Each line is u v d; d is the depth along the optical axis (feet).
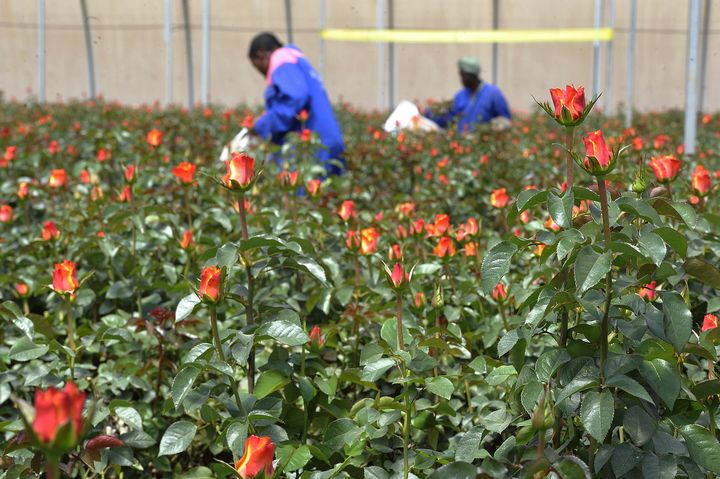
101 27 74.54
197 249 11.04
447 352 7.73
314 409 7.14
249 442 4.54
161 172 17.34
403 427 6.79
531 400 5.21
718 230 9.49
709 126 34.14
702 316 7.55
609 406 4.78
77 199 14.71
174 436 5.85
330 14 73.31
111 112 29.63
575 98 5.35
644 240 4.95
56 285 7.22
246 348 5.80
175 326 8.17
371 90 74.23
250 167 6.33
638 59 70.33
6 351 8.52
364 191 16.61
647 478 4.83
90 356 9.61
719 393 5.32
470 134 25.76
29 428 3.11
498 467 4.83
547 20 71.20
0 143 22.65
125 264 10.52
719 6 67.87
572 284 5.47
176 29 73.56
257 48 21.58
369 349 6.64
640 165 6.88
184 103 74.33
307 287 9.63
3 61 75.56
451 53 72.95
